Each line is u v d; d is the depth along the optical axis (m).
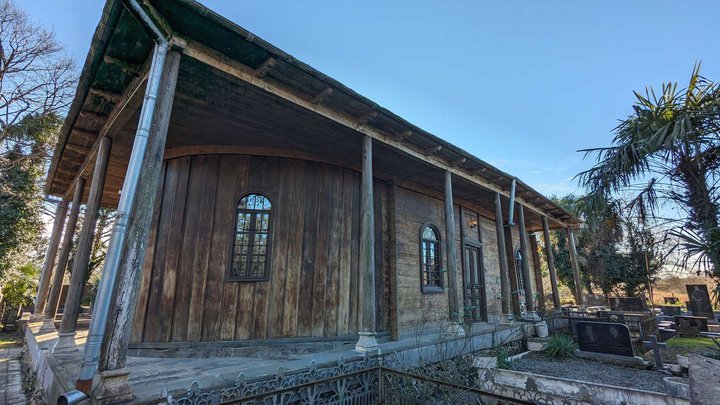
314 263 5.67
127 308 2.45
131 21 3.04
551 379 3.90
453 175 7.01
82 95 4.16
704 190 5.02
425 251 7.97
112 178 6.92
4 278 11.58
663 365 5.29
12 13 12.07
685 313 13.05
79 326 9.00
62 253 6.27
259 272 5.32
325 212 6.00
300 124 4.95
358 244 6.29
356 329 5.84
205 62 3.40
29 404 4.11
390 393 3.27
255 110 4.56
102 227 15.80
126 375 2.39
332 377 3.10
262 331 5.03
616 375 5.06
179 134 5.28
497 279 10.28
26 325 7.58
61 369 3.51
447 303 8.02
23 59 12.55
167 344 4.71
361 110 4.84
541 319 8.35
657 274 13.63
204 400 2.70
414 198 7.90
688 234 5.00
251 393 2.96
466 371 4.80
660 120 5.45
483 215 10.40
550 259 10.60
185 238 5.21
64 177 6.97
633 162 5.62
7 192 11.52
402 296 6.89
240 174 5.61
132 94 3.80
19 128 12.25
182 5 2.93
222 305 4.98
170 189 5.51
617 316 8.19
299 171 5.94
